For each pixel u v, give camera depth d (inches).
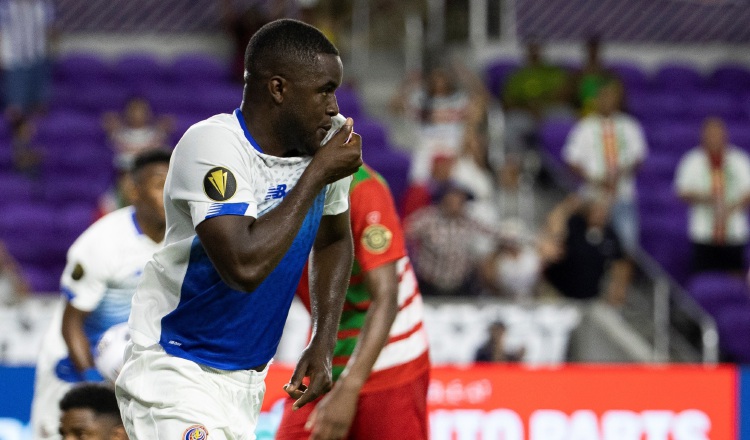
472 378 818.8
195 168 389.7
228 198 383.9
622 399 830.5
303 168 405.4
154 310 414.6
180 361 410.9
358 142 394.3
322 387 439.2
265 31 398.6
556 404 823.1
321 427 508.7
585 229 1196.5
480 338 1064.8
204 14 1827.0
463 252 1141.7
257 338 417.4
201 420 407.2
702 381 837.8
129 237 631.8
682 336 1204.5
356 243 540.1
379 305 532.1
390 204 550.0
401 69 1745.8
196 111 1582.2
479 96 1489.9
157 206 625.9
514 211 1417.3
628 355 1152.2
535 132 1510.8
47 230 1341.0
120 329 622.8
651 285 1219.9
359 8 1756.9
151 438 412.5
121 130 1433.3
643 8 1881.2
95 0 1800.0
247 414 429.7
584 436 823.7
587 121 1343.5
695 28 1891.0
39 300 1119.6
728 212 1342.3
